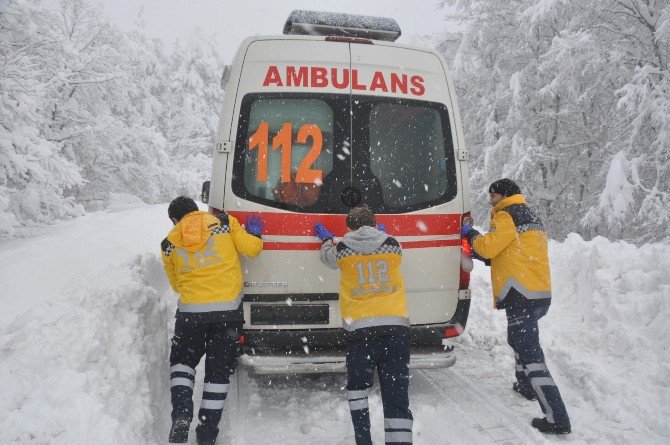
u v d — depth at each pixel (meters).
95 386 2.94
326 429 3.53
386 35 4.36
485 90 15.78
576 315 5.33
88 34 16.19
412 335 3.76
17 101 8.28
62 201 10.37
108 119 15.21
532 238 3.62
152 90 27.12
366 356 3.09
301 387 4.25
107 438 2.69
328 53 3.78
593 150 14.02
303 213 3.64
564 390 4.07
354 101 3.75
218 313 3.30
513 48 14.91
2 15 10.23
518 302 3.57
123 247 7.36
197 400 4.02
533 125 14.44
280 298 3.65
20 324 3.33
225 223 3.47
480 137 16.22
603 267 5.33
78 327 3.20
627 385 3.85
